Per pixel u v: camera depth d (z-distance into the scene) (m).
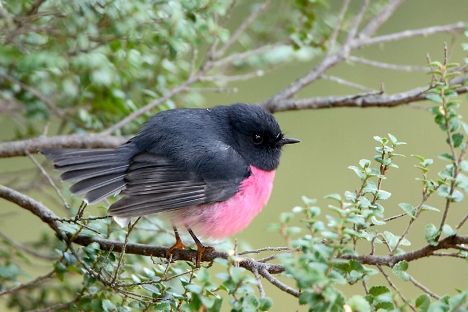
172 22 9.48
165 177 9.63
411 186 16.70
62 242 9.16
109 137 11.20
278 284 7.35
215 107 10.67
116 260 8.80
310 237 5.80
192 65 11.73
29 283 8.79
